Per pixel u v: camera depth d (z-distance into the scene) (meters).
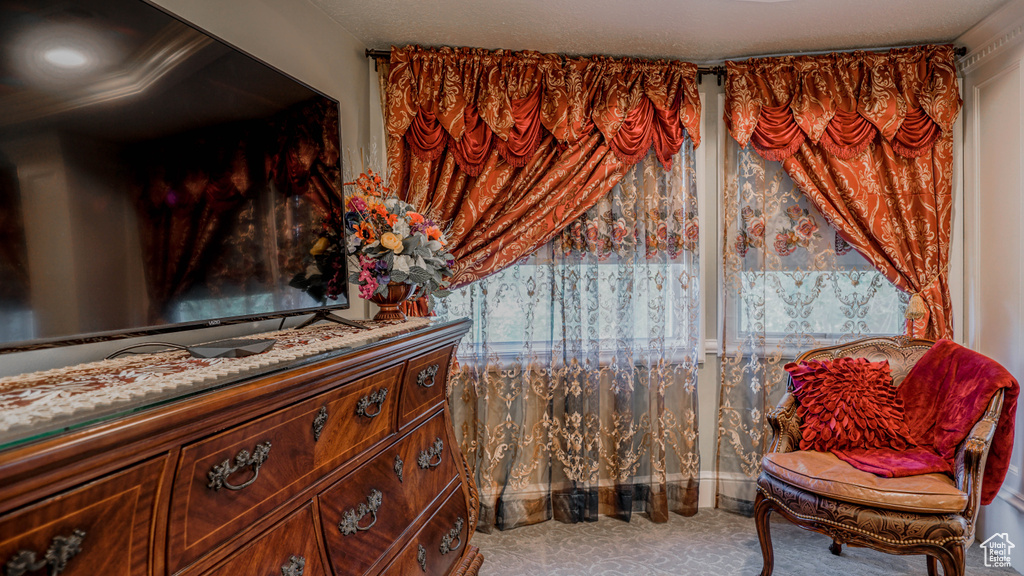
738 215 2.77
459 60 2.55
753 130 2.62
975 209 2.53
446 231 2.58
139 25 1.13
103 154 1.05
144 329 1.14
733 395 2.79
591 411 2.71
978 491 1.70
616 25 2.36
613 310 2.77
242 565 0.98
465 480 2.04
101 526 0.73
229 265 1.37
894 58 2.57
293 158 1.64
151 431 0.75
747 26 2.37
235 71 1.40
